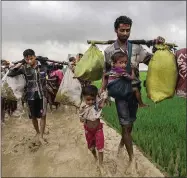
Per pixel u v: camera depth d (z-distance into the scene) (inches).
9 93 257.1
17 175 211.2
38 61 272.1
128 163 212.2
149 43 201.2
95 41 209.6
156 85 194.1
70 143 269.9
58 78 403.9
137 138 262.8
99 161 207.6
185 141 252.2
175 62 193.0
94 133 209.9
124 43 201.6
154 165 216.8
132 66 200.2
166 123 311.3
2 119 317.1
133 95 205.3
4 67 376.2
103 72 208.5
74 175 207.6
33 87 260.2
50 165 224.5
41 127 267.0
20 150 255.1
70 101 303.0
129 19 196.2
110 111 393.7
